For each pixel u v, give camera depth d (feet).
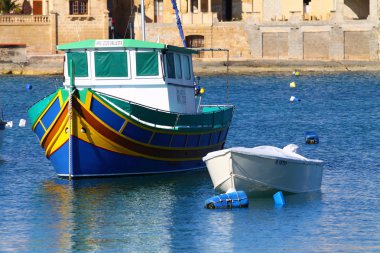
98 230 200.95
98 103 232.32
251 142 314.55
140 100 243.19
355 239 193.57
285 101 455.22
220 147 264.72
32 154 285.23
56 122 235.40
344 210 213.66
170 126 240.73
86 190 231.09
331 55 648.38
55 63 631.97
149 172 242.37
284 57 655.35
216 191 222.69
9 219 209.15
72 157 235.81
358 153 287.48
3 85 551.18
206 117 252.01
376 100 457.27
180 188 232.73
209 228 200.95
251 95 485.15
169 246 190.19
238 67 632.79
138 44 241.76
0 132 280.72
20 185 238.89
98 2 651.25
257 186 218.59
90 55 243.19
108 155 236.22
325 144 307.37
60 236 197.16
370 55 644.27
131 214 211.82
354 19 647.56
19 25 644.27
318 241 192.24
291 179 222.28
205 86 537.65
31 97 479.82
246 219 206.69
